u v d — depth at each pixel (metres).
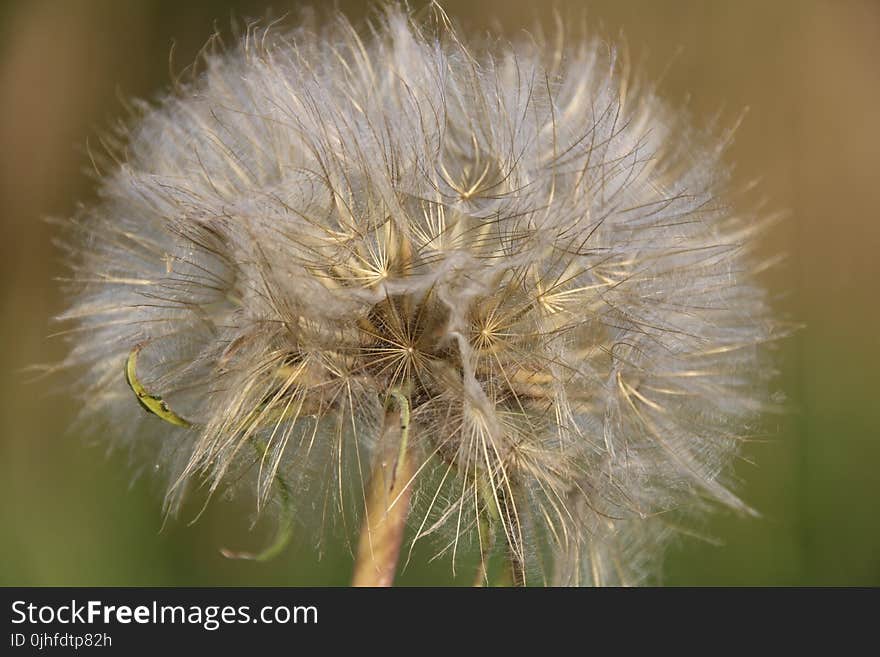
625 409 0.28
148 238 0.28
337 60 0.28
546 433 0.27
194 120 0.28
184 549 0.35
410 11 0.29
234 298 0.27
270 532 0.27
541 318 0.27
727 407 0.28
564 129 0.28
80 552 0.35
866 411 0.36
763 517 0.34
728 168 0.30
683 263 0.28
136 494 0.35
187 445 0.27
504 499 0.26
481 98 0.28
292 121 0.27
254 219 0.26
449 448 0.26
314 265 0.26
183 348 0.27
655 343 0.28
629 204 0.28
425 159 0.27
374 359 0.26
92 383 0.28
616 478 0.27
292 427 0.26
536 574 0.27
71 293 0.28
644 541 0.29
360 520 0.27
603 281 0.27
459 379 0.26
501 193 0.27
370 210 0.27
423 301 0.26
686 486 0.28
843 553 0.35
